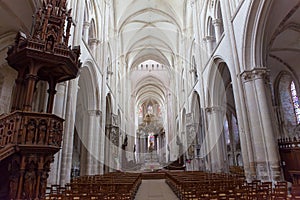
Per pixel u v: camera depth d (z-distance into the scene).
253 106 8.95
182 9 22.25
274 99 17.70
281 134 16.58
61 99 8.37
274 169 7.91
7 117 5.37
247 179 8.86
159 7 24.48
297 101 16.28
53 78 7.08
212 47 15.38
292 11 10.00
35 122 5.51
